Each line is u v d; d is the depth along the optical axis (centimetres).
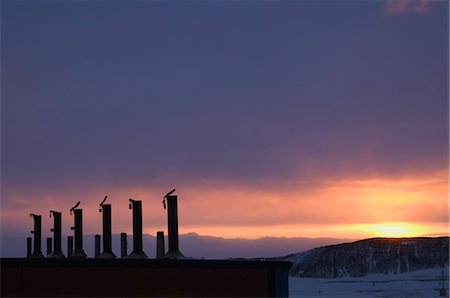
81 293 3347
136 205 3878
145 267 3412
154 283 3409
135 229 3856
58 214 4466
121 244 4656
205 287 3447
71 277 3353
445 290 10956
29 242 5888
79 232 4319
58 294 3334
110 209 4038
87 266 3372
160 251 3859
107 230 4022
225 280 3469
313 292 13775
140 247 3859
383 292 12369
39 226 4881
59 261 3353
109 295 3369
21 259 3328
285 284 3525
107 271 3381
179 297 3416
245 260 3503
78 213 4338
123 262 3397
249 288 3481
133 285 3391
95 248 5591
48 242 5759
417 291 12250
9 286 3306
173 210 3812
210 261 3469
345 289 15650
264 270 3509
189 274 3441
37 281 3331
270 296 3494
